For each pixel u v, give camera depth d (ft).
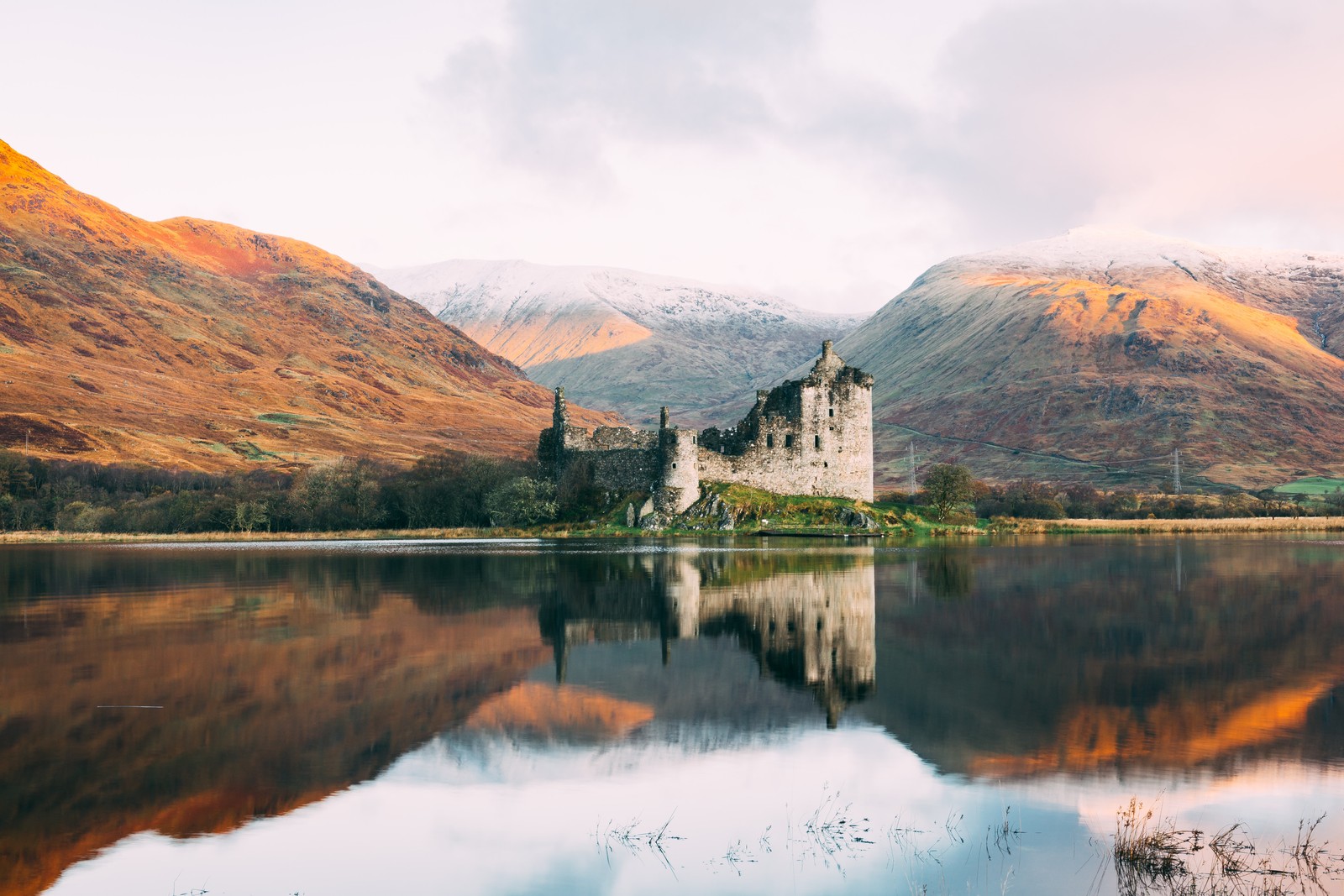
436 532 465.47
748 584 227.61
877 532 390.83
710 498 394.52
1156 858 72.84
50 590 230.68
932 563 279.08
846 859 73.87
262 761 95.25
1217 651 146.20
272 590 225.35
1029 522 452.35
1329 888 68.23
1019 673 131.54
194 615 185.57
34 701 116.67
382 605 197.77
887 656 143.54
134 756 96.43
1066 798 85.30
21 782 89.35
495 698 119.24
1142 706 114.21
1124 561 285.84
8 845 76.28
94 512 556.10
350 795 86.63
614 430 440.86
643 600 199.82
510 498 447.01
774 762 95.30
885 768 93.45
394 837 77.97
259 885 70.13
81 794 86.53
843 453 429.38
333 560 312.91
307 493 538.06
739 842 77.00
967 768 92.79
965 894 68.13
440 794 86.79
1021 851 74.69
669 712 112.88
